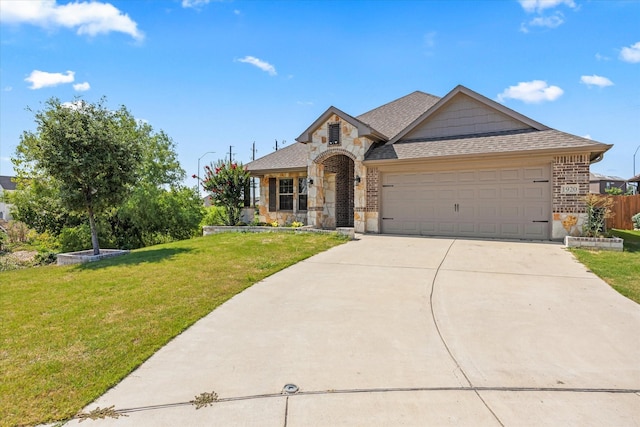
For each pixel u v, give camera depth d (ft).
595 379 11.75
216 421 9.65
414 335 15.25
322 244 37.32
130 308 18.60
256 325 16.48
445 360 13.07
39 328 16.15
